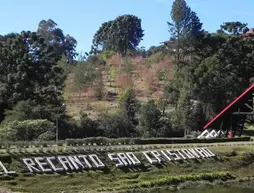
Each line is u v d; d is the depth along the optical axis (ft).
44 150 192.13
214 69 384.06
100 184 178.09
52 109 304.09
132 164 198.90
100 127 320.70
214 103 374.22
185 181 196.13
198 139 265.13
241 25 531.09
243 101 284.61
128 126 326.44
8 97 319.88
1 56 332.39
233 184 201.87
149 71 483.92
